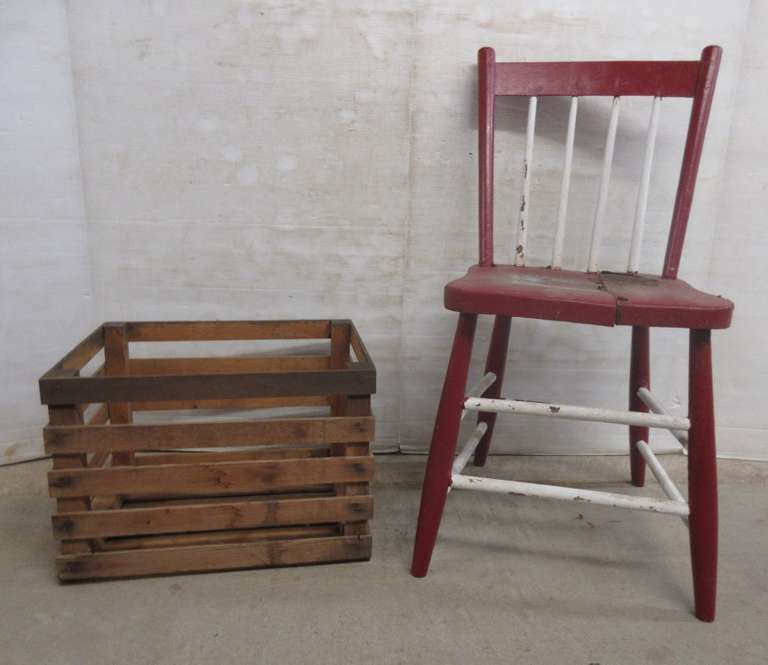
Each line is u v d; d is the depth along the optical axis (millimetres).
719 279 1371
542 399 1424
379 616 916
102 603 928
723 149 1287
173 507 968
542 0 1218
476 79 1246
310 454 1254
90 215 1269
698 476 914
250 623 894
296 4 1196
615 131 1175
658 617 936
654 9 1229
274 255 1317
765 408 1427
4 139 1198
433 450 979
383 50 1228
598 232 1196
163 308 1331
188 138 1246
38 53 1180
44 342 1309
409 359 1391
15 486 1246
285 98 1240
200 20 1193
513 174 1308
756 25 1246
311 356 1318
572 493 959
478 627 901
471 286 925
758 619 938
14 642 848
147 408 1276
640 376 1250
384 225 1315
